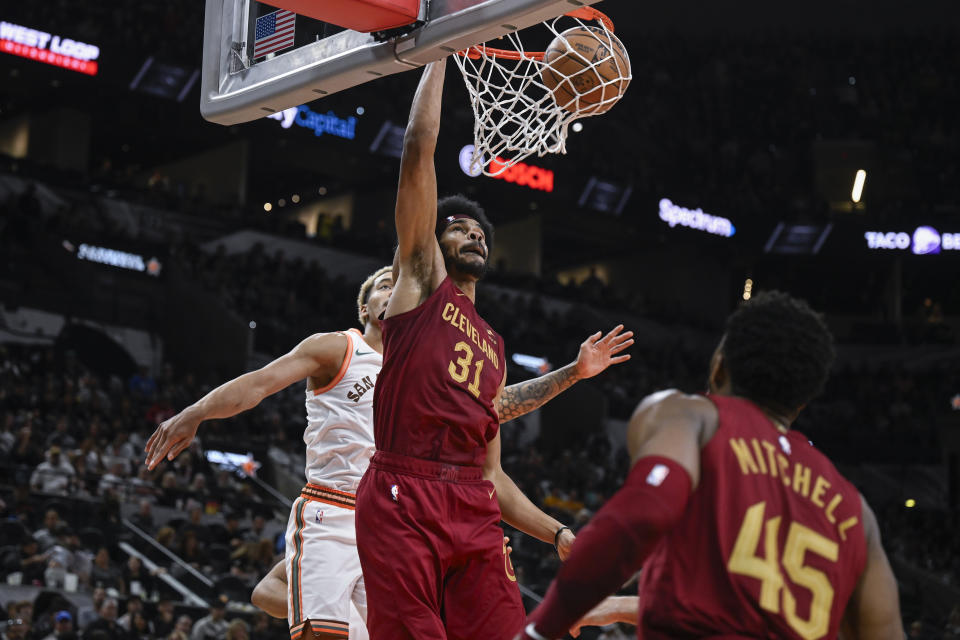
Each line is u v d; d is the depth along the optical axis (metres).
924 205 31.20
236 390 3.43
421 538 2.86
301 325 22.89
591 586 1.76
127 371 20.02
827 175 31.56
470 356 3.00
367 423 3.71
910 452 25.28
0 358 17.00
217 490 14.75
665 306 31.39
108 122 26.03
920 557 20.95
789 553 1.87
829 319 32.06
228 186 27.25
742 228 31.02
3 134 26.30
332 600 3.55
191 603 11.32
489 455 3.26
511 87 3.51
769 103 32.47
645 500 1.77
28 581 10.91
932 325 29.36
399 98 27.83
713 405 1.96
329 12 2.96
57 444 14.28
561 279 35.09
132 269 21.34
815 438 25.56
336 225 28.39
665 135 31.75
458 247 3.17
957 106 31.84
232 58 3.58
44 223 20.89
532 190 28.52
